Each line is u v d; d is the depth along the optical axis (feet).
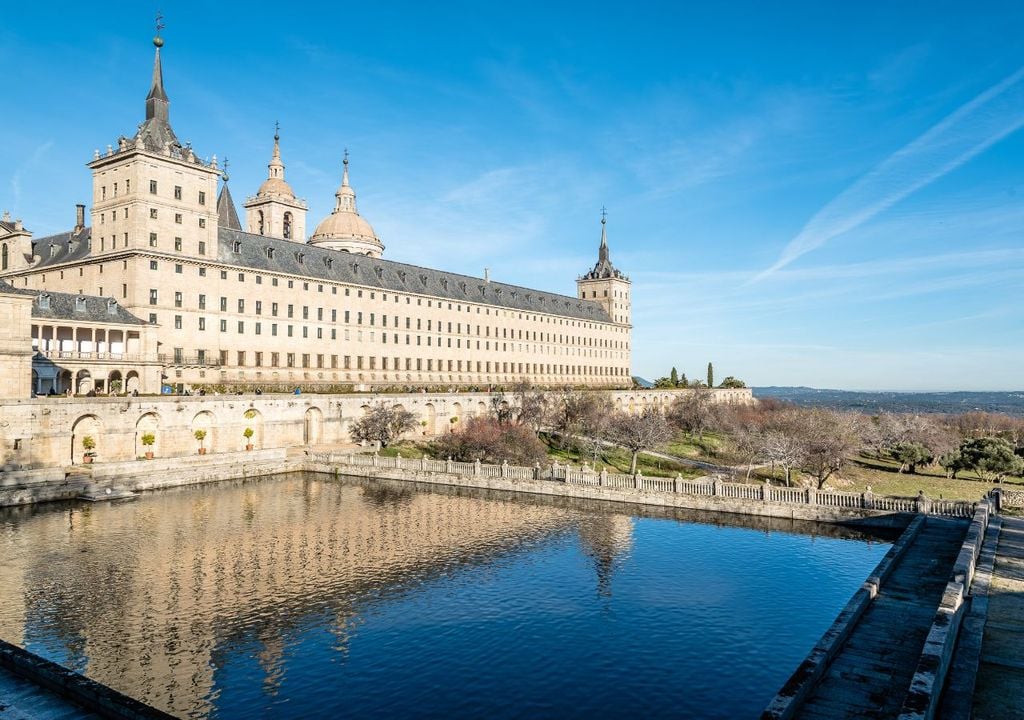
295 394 315.99
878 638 91.76
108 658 103.40
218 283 344.49
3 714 67.15
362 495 226.38
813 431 326.65
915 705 58.39
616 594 131.34
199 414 277.64
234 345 350.64
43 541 165.89
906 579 117.80
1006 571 112.37
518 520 191.11
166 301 321.93
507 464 252.21
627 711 88.69
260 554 156.56
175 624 116.16
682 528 182.50
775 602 127.34
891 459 384.06
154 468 239.91
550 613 121.80
